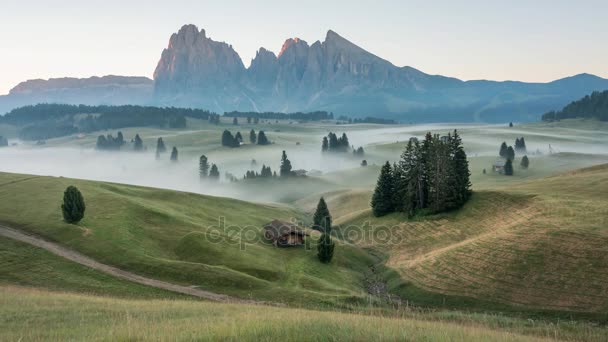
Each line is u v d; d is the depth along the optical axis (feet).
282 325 70.64
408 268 249.14
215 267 210.59
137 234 251.39
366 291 231.71
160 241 251.39
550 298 171.42
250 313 101.96
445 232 301.84
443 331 73.77
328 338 61.98
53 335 72.13
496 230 261.44
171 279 196.54
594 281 170.81
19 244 217.97
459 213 325.42
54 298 123.85
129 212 281.13
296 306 167.84
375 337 62.75
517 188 339.36
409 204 355.36
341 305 173.78
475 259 222.48
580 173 366.84
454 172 341.21
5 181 354.74
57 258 205.87
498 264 208.13
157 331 69.15
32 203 292.40
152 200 350.02
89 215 272.51
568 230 214.48
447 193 339.36
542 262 195.42
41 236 235.40
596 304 158.40
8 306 107.34
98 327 79.92
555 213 250.16
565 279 178.60
